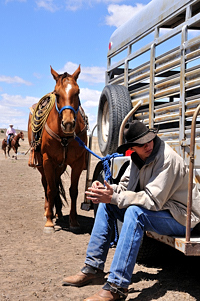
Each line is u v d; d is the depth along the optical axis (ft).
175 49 15.12
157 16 17.10
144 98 17.81
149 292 12.21
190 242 10.84
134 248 11.34
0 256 16.30
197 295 11.87
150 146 11.79
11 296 12.05
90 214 27.09
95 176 18.66
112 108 18.99
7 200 31.50
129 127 11.80
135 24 19.54
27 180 47.47
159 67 16.46
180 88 14.51
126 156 16.21
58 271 14.46
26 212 26.61
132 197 11.60
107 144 19.56
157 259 15.34
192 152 10.85
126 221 11.49
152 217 11.57
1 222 23.12
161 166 11.62
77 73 20.62
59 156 20.84
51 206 21.50
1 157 96.84
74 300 11.84
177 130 14.92
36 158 23.40
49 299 11.87
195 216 11.98
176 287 12.55
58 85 19.51
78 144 20.80
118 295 11.34
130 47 20.15
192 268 14.60
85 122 21.68
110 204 12.69
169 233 11.87
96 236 12.91
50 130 20.35
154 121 16.74
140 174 12.14
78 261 15.76
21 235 20.21
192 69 13.78
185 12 15.28
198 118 13.61
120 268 11.28
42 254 16.74
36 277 13.79
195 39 13.62
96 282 13.25
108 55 23.45
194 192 12.10
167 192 11.55
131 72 19.65
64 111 18.61
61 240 19.35
